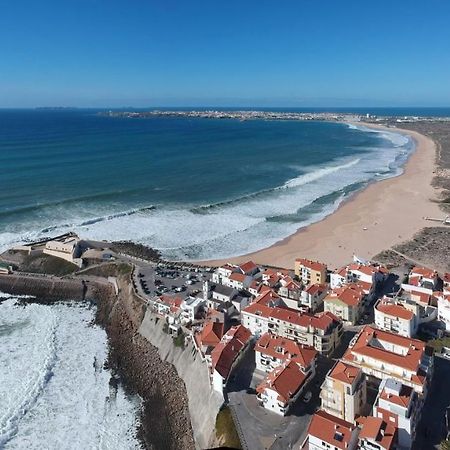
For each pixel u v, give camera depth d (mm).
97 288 102250
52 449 60844
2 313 95188
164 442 62031
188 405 66000
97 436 63281
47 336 86688
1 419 65188
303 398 61438
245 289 93000
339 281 95938
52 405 68562
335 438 50844
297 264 101875
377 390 61500
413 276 97438
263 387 60562
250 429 56688
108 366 78625
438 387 63375
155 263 109188
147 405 69500
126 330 86812
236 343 69688
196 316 81000
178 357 74312
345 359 65188
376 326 79500
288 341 67812
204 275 103125
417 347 64250
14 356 80000
